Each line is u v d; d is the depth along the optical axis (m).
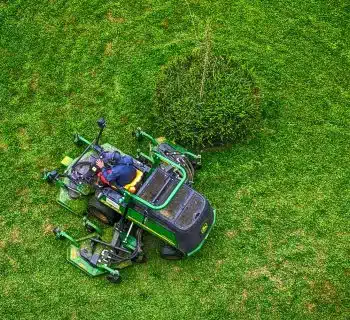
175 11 15.03
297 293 10.99
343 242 11.59
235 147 12.81
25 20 14.80
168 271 11.21
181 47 14.39
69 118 13.20
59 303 10.82
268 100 13.55
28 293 10.93
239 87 12.91
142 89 13.68
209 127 12.48
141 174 10.94
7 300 10.85
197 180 12.34
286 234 11.68
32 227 11.71
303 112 13.38
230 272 11.21
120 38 14.54
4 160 12.56
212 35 14.58
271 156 12.70
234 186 12.27
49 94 13.55
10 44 14.37
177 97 12.84
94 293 10.93
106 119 13.20
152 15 14.94
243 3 15.20
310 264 11.32
